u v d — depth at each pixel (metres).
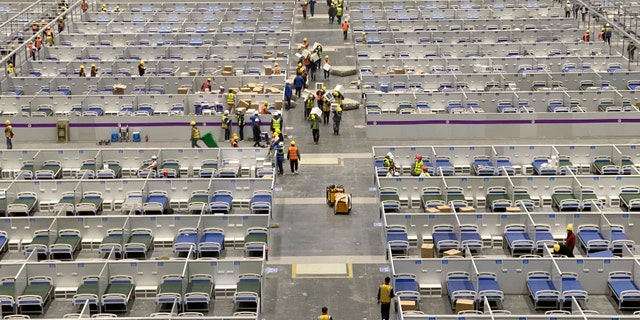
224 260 45.84
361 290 47.03
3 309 44.75
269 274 48.78
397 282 45.66
